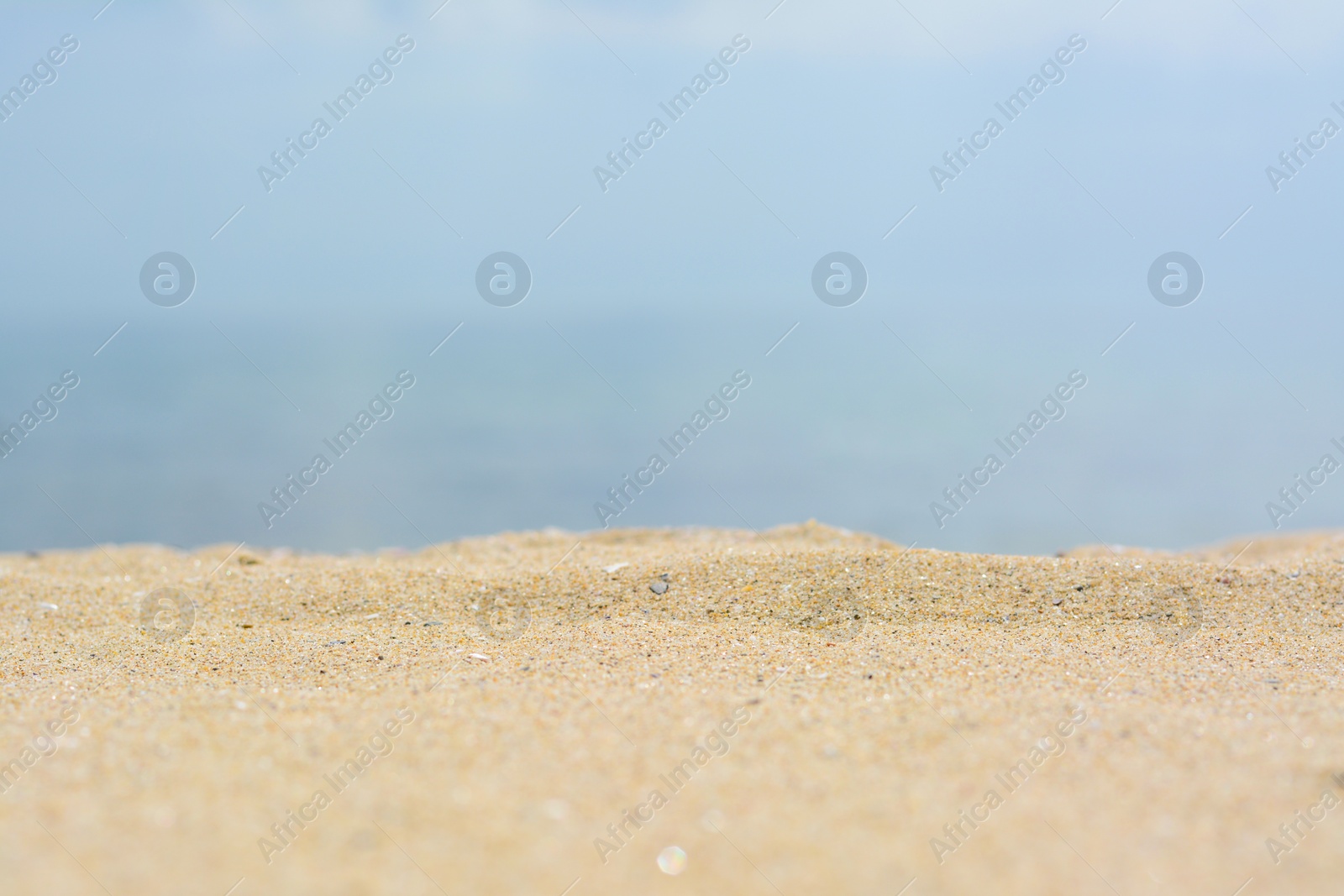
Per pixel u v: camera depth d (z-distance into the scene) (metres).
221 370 42.19
